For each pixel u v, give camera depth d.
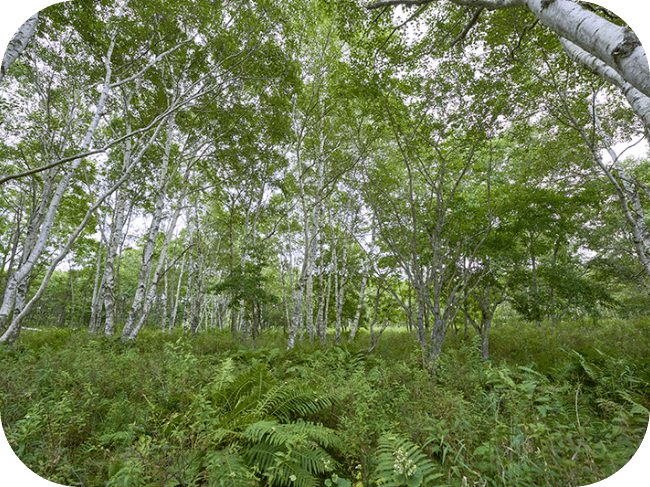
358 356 7.63
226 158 11.30
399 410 3.66
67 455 2.75
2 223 15.32
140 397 4.13
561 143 9.02
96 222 14.38
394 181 8.73
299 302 9.47
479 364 5.44
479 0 2.78
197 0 6.94
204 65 8.27
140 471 1.97
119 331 14.22
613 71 2.39
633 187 8.24
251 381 3.79
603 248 10.23
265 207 14.68
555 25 1.99
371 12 5.62
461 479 2.38
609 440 2.47
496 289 8.48
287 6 8.42
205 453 2.52
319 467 2.43
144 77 8.84
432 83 6.15
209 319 32.38
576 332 9.39
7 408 3.20
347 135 10.09
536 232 8.67
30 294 22.92
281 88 9.19
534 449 2.34
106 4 7.14
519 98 6.30
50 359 5.20
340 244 15.74
